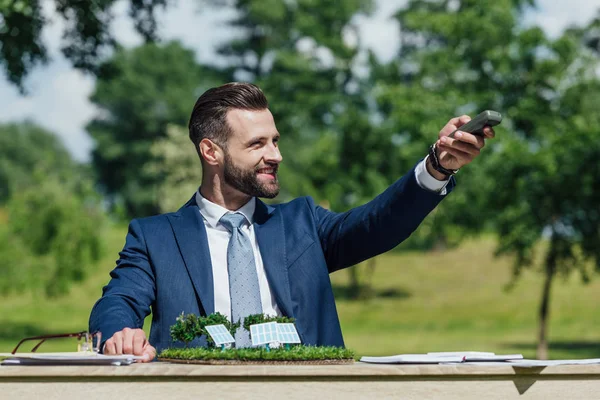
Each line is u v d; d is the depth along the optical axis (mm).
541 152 16312
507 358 2049
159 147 48625
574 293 32094
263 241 2660
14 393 1825
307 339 2574
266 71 46969
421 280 35875
